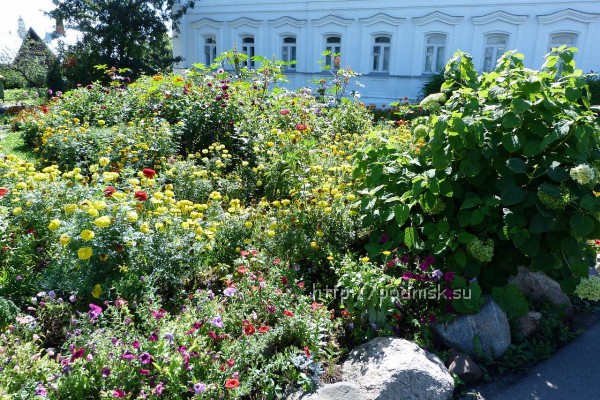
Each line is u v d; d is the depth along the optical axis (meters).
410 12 16.03
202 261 3.29
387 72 16.86
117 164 4.93
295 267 3.30
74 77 20.31
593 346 3.13
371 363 2.63
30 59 24.08
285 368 2.48
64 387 2.06
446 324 3.02
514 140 3.12
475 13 15.28
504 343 2.98
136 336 2.34
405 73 16.56
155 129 5.71
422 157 3.61
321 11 17.30
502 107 3.26
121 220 2.81
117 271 2.80
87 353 2.18
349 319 2.98
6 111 13.66
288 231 3.50
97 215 2.76
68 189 3.41
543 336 3.20
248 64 19.02
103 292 2.68
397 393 2.43
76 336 2.30
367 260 3.20
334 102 9.27
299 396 2.41
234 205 3.79
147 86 7.68
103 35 19.98
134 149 5.29
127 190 3.65
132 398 2.13
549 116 3.13
